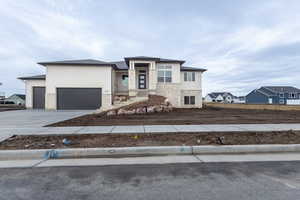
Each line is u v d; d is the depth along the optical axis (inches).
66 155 173.8
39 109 833.5
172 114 542.3
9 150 174.2
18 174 132.5
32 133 244.4
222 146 187.5
